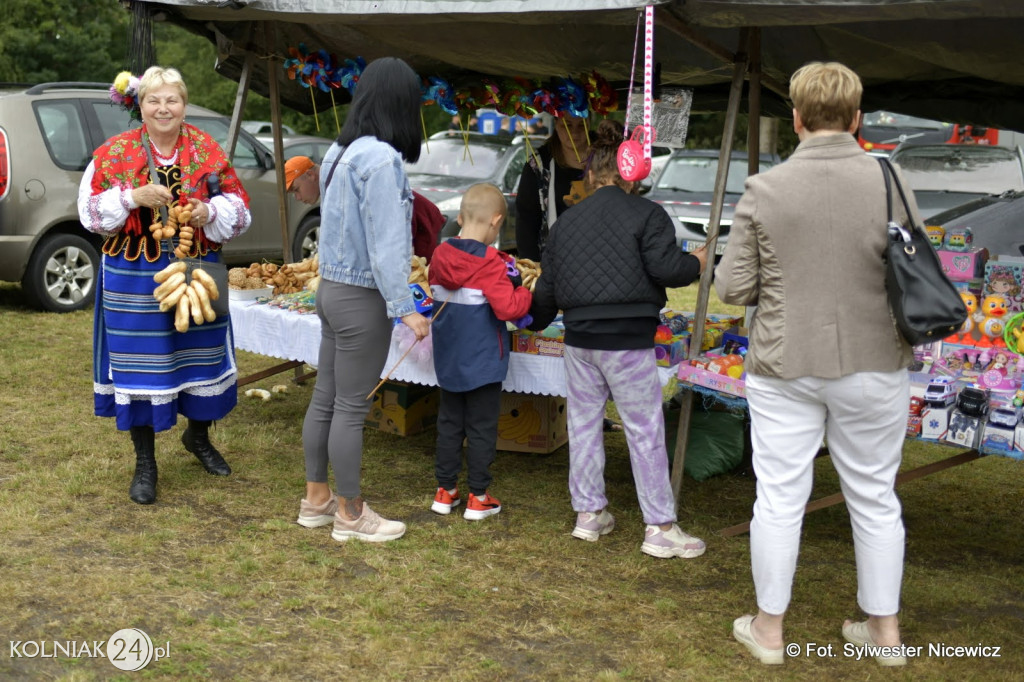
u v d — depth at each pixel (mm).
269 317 4691
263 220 8922
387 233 3256
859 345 2631
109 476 4148
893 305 2562
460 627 3016
